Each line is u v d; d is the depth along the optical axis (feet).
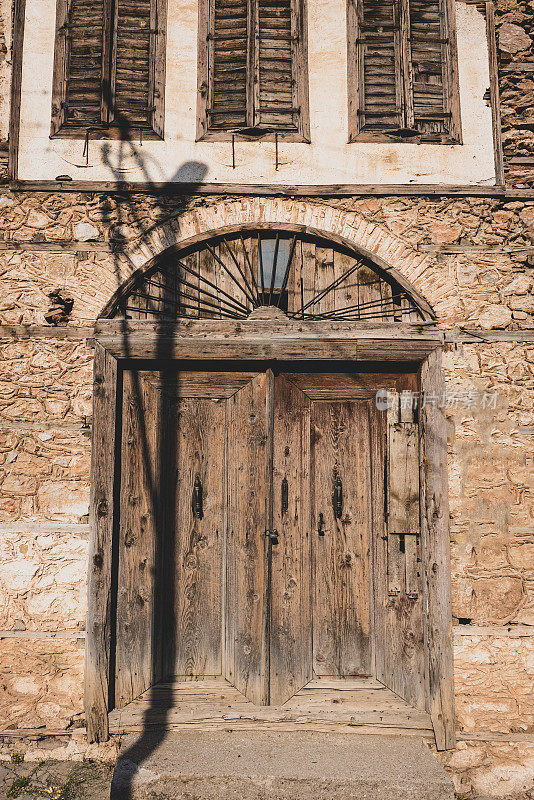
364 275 15.62
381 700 14.57
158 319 15.26
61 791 12.87
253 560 14.98
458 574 14.61
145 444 15.24
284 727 14.28
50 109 15.79
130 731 14.19
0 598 14.48
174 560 15.08
